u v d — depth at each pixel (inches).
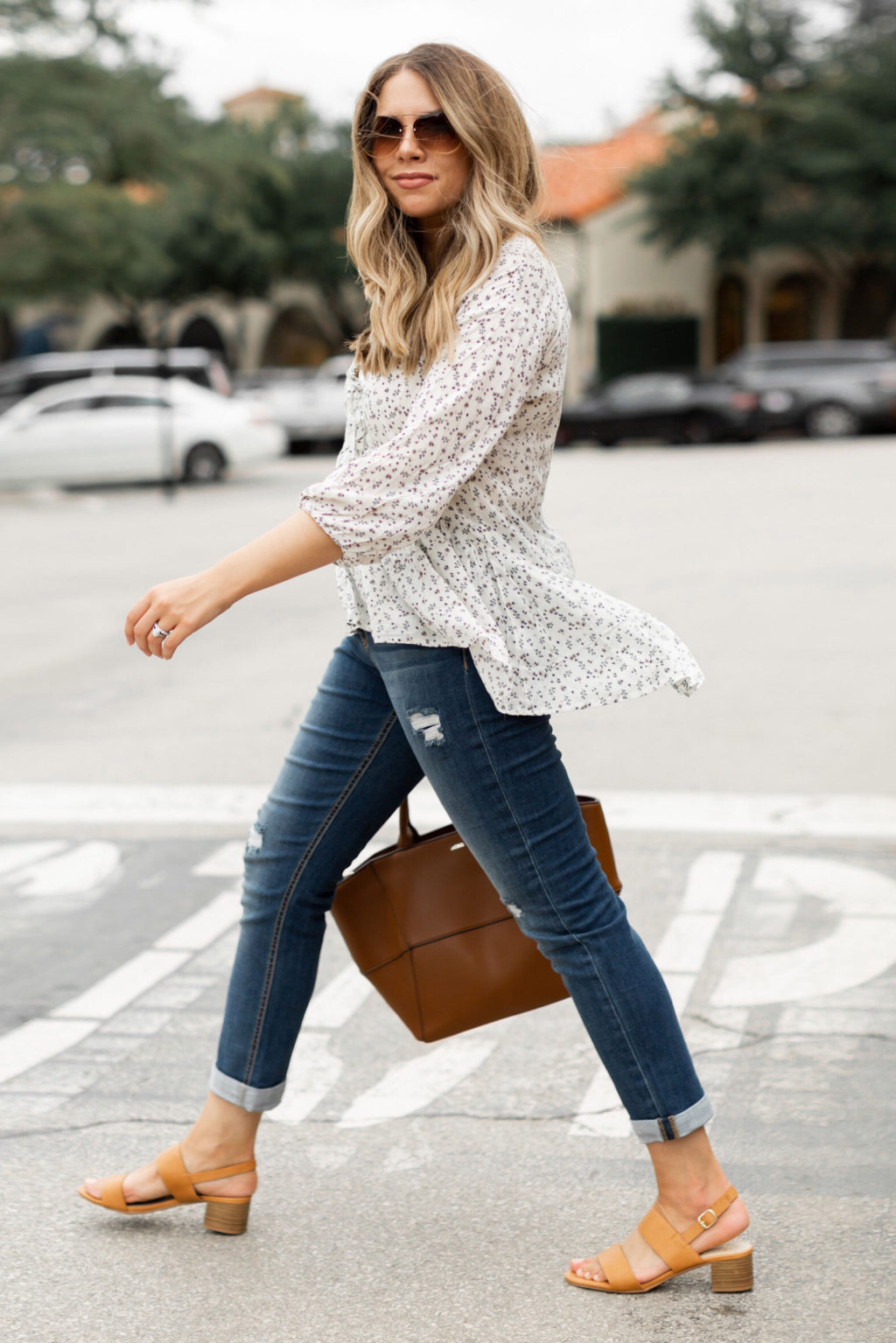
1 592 460.1
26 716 291.3
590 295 1432.1
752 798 217.3
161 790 231.5
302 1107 124.4
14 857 199.0
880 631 350.0
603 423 1047.0
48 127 1000.2
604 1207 106.6
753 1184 109.5
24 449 831.1
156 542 584.4
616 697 87.7
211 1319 92.9
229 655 354.3
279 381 1144.2
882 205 1315.2
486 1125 120.3
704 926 165.6
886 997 144.7
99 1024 143.6
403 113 84.9
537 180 89.2
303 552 83.6
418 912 97.3
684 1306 93.2
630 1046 92.2
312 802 96.2
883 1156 113.3
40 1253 101.3
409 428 83.6
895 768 231.1
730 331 1481.3
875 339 1454.2
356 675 95.5
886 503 626.2
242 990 100.0
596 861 92.7
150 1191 103.7
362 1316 92.9
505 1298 94.6
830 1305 92.9
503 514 88.5
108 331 1608.0
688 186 1328.7
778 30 1326.3
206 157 1133.7
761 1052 133.3
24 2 950.4
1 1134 120.5
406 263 87.5
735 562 470.9
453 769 89.6
